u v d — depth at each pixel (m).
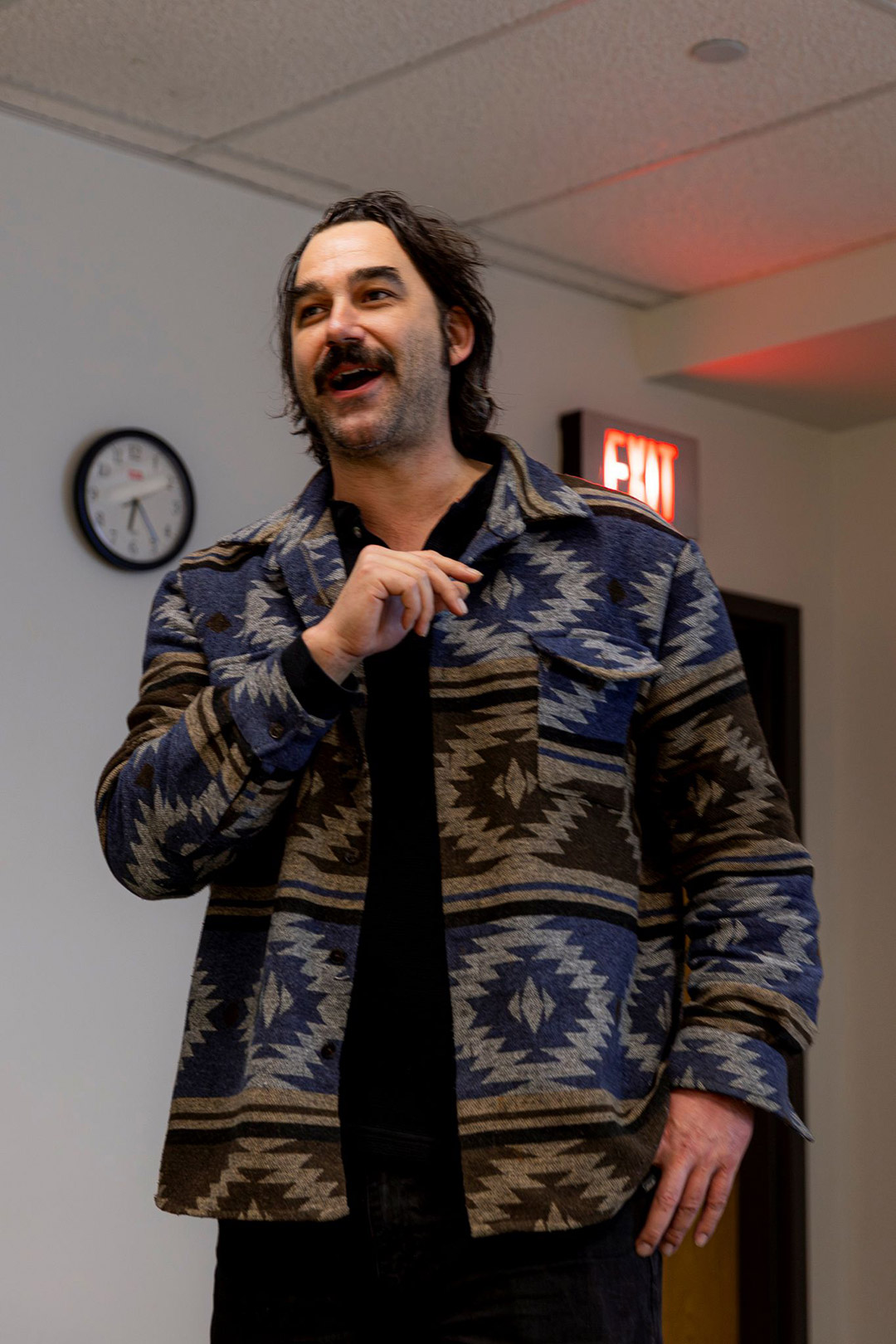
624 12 2.87
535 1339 1.40
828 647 4.89
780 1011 1.45
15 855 3.21
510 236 3.94
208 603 1.62
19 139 3.29
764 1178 4.58
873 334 4.06
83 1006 3.29
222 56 3.05
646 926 1.56
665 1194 1.44
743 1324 4.56
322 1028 1.44
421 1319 1.44
